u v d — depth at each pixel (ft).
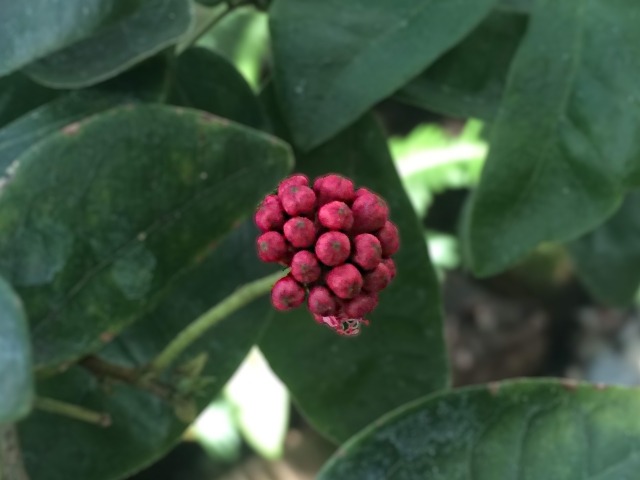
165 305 0.41
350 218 0.29
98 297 0.33
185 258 0.35
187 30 0.36
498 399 0.38
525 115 0.40
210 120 0.34
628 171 0.40
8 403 0.24
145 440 0.41
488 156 0.40
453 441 0.38
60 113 0.38
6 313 0.24
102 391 0.41
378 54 0.40
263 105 0.43
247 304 0.42
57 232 0.33
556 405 0.38
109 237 0.33
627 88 0.40
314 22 0.41
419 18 0.41
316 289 0.29
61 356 0.33
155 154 0.34
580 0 0.40
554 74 0.40
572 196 0.41
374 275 0.29
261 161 0.35
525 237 0.41
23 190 0.32
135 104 0.37
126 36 0.37
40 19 0.35
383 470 0.37
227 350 0.41
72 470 0.40
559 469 0.38
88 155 0.33
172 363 0.41
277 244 0.30
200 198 0.35
